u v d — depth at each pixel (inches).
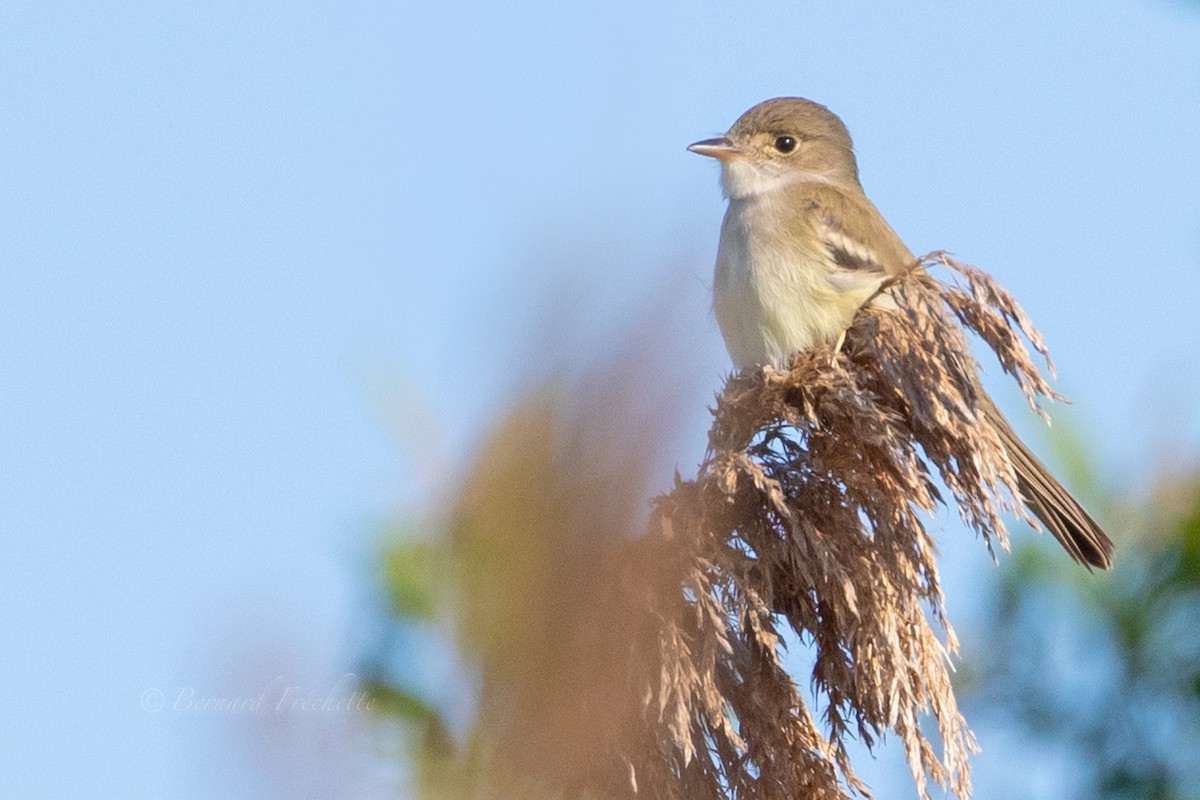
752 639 255.3
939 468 277.3
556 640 110.7
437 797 113.7
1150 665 354.3
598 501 105.3
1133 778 346.0
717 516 255.0
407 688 138.7
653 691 223.1
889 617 259.0
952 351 275.0
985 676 362.0
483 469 107.7
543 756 113.0
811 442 274.4
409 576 153.8
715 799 246.4
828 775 251.8
